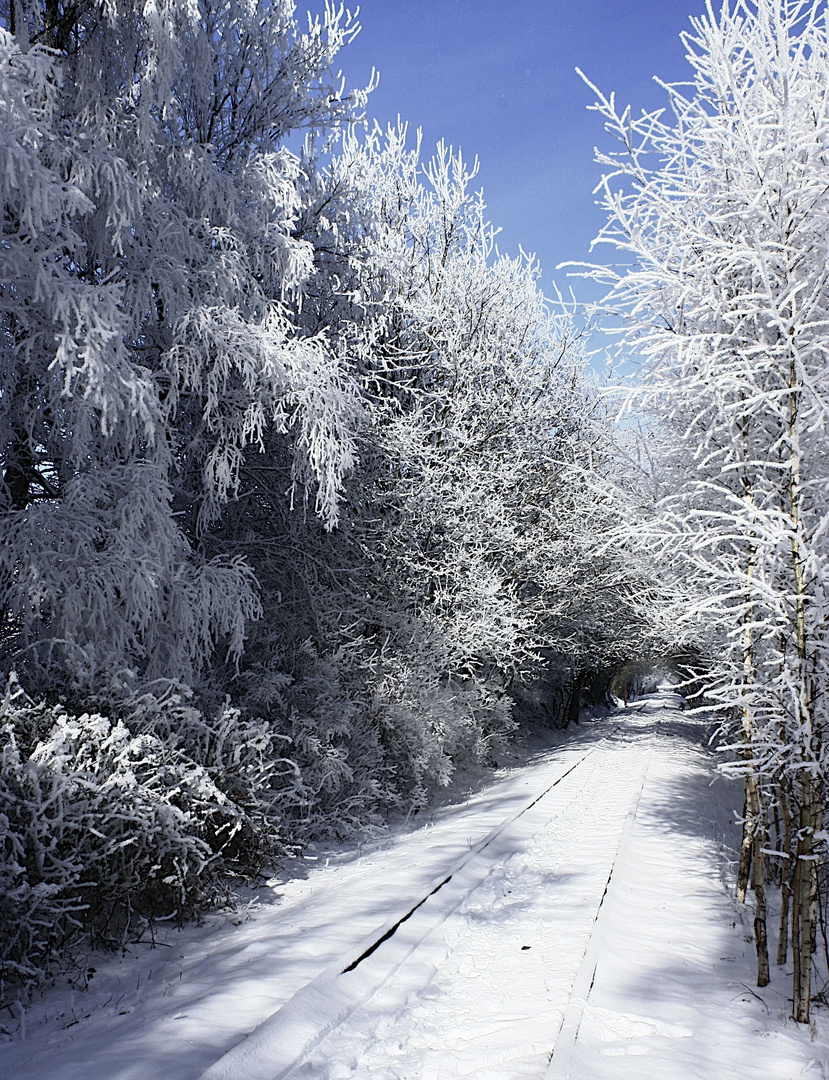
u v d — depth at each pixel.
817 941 5.73
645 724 31.53
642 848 8.59
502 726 18.62
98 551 6.79
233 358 7.97
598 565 16.45
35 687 6.17
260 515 11.44
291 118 9.74
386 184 14.71
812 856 4.36
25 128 5.29
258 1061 3.25
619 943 5.46
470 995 4.37
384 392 14.03
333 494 8.65
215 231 7.95
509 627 14.35
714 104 6.00
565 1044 3.53
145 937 5.77
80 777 5.08
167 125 8.37
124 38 7.63
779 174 5.32
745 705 5.05
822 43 5.51
